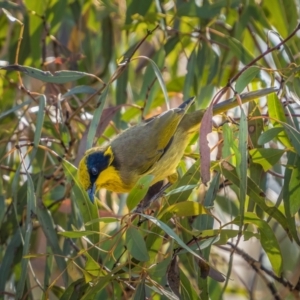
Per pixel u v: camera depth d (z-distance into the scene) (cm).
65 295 848
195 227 907
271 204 998
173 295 775
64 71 914
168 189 998
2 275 926
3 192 1071
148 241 830
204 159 764
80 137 1098
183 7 1081
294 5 1121
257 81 1094
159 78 926
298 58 1127
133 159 970
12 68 903
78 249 1005
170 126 966
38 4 1107
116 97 1138
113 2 1276
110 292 959
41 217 939
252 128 909
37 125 884
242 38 1172
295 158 880
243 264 1194
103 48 1229
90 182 938
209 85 1104
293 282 1066
